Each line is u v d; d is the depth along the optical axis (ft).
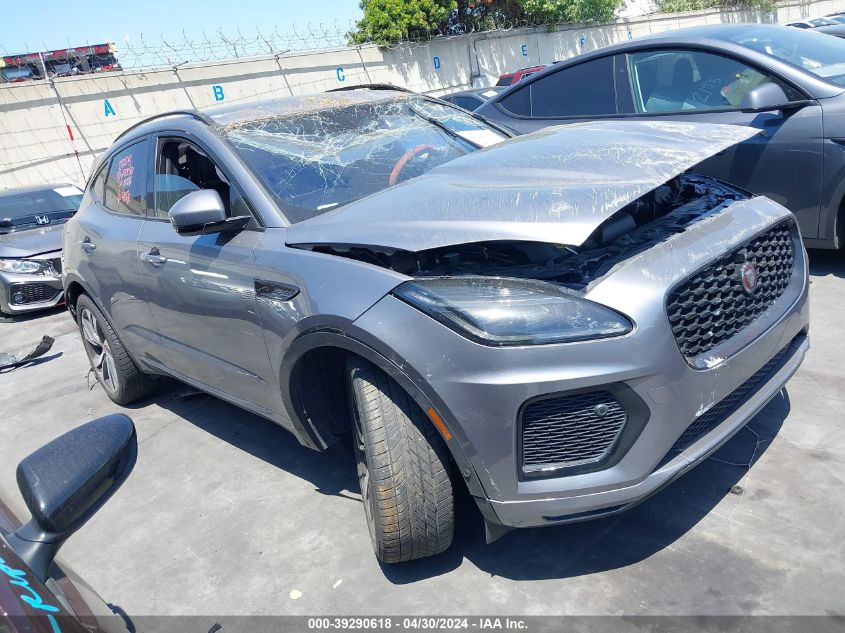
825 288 15.34
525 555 8.75
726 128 10.12
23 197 31.09
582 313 7.22
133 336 13.66
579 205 7.61
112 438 4.90
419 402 7.54
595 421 7.30
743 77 15.74
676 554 8.34
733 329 8.27
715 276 8.07
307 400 9.39
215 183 11.00
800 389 11.46
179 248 11.11
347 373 8.54
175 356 12.32
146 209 12.70
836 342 12.86
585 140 9.90
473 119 13.52
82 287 15.12
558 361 7.09
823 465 9.49
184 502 11.34
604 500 7.36
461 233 7.74
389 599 8.40
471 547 9.04
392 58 65.46
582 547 8.73
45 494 4.48
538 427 7.31
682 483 9.59
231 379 10.86
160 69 52.54
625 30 82.99
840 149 14.15
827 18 40.63
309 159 10.79
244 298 9.68
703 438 7.87
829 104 14.34
